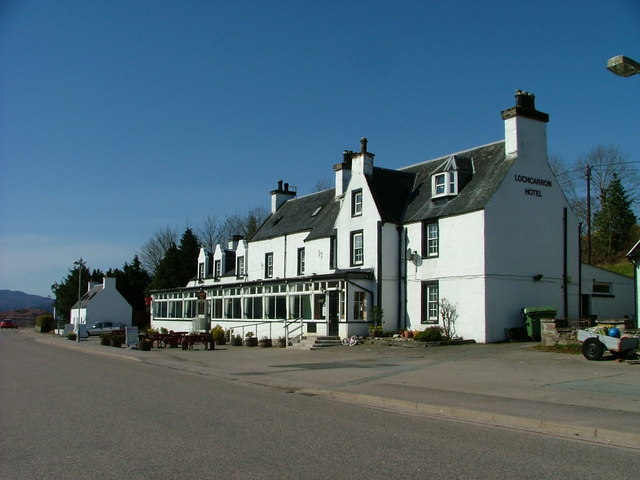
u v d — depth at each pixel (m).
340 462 7.79
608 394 13.59
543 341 24.23
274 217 49.00
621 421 10.48
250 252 48.12
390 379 17.27
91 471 7.35
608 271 33.12
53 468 7.50
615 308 33.12
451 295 29.08
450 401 12.91
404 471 7.36
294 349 31.00
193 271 73.12
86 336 54.78
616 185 55.41
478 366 19.70
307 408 12.59
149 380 18.14
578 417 10.87
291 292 36.12
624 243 54.72
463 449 8.66
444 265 29.64
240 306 41.75
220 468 7.47
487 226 27.72
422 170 35.81
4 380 17.89
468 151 33.00
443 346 26.70
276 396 14.63
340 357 25.30
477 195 28.94
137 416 11.32
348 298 31.41
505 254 28.20
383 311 31.70
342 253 35.03
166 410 12.09
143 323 75.69
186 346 32.94
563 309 29.92
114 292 73.81
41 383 17.09
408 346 27.42
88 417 11.20
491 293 27.50
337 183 39.38
